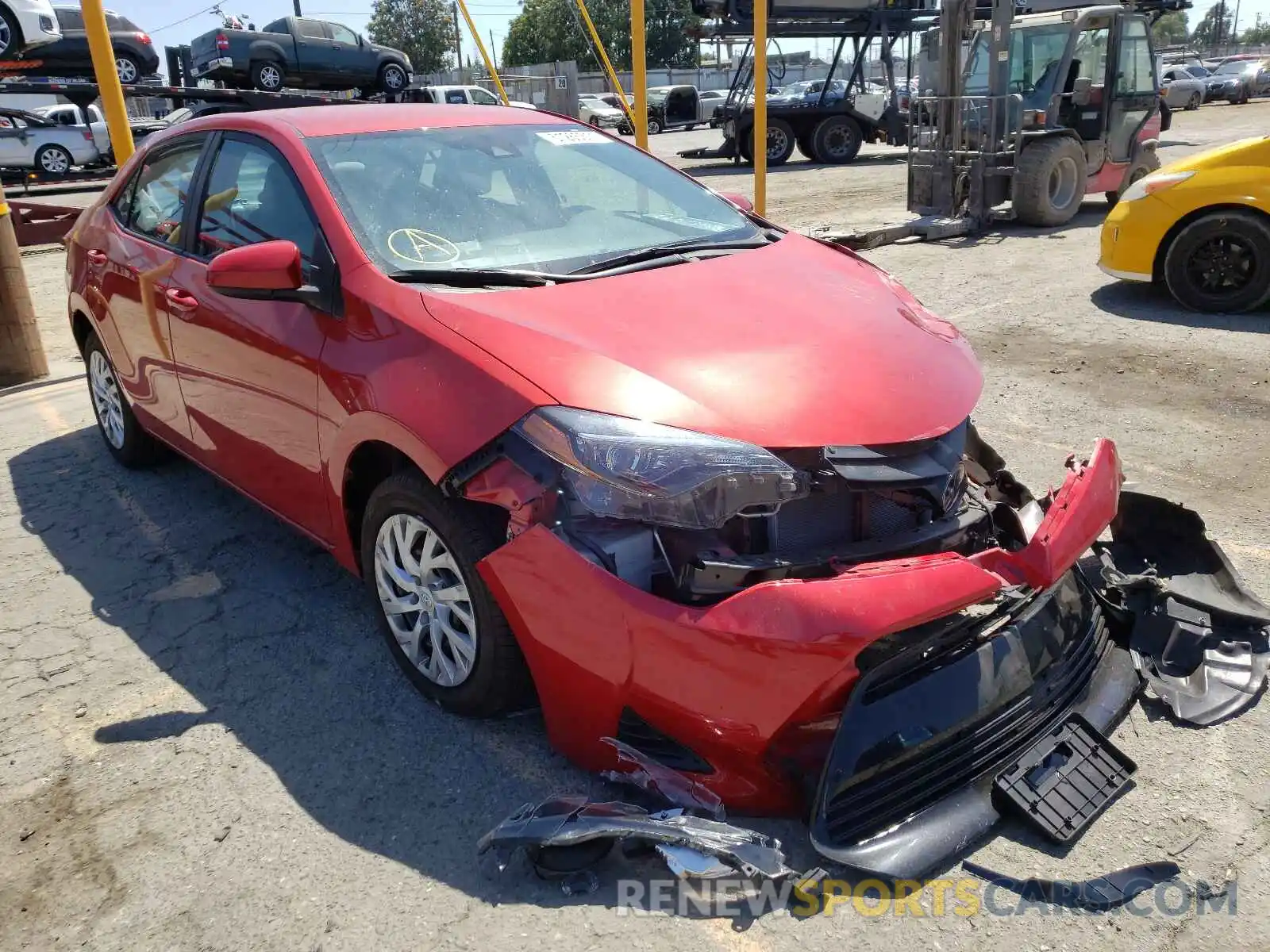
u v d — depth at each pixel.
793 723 2.23
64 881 2.35
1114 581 3.08
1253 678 2.83
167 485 4.76
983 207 11.01
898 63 19.52
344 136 3.46
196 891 2.30
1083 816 2.35
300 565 3.91
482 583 2.56
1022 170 10.77
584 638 2.32
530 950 2.09
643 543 2.33
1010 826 2.37
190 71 21.86
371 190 3.23
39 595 3.74
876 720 2.27
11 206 9.88
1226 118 25.83
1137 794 2.45
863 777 2.24
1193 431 4.84
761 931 2.11
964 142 11.31
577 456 2.28
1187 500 4.09
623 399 2.37
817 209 13.29
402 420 2.63
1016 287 8.13
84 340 4.94
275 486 3.49
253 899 2.27
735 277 3.03
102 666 3.25
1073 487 2.61
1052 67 11.40
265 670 3.19
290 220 3.26
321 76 21.47
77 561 4.01
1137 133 12.08
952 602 2.19
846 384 2.51
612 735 2.39
